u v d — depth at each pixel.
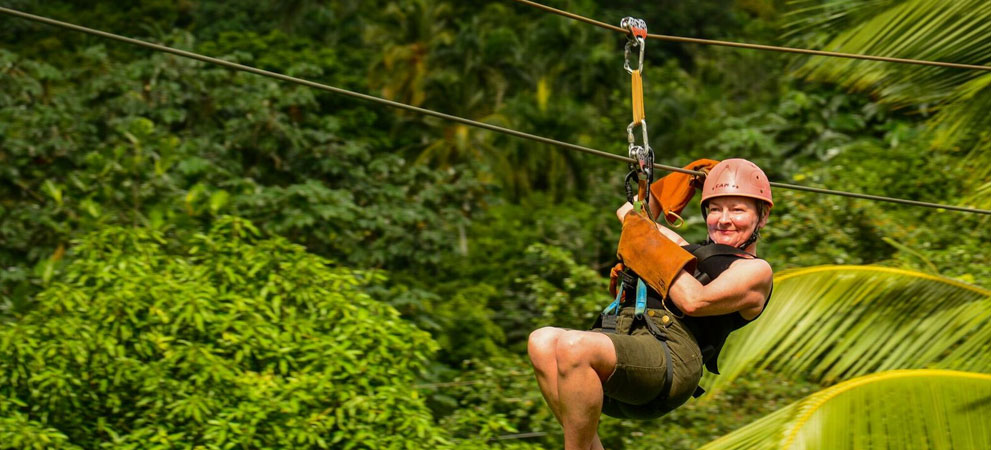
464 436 13.54
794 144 24.47
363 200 21.33
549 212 28.55
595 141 36.59
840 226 16.09
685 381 5.54
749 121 27.56
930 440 8.63
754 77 44.12
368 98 6.19
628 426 14.41
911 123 22.80
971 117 10.85
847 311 10.04
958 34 10.44
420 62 38.06
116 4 39.38
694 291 5.45
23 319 10.94
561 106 37.34
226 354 11.23
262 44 32.38
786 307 10.22
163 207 15.60
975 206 10.88
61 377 9.92
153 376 10.21
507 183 34.31
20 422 9.60
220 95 22.25
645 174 6.30
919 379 8.96
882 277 10.13
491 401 14.48
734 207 5.93
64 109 19.86
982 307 9.70
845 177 18.41
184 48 24.02
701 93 42.28
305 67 28.30
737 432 9.02
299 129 22.08
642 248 5.69
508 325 20.86
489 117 36.22
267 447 10.20
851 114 23.97
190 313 10.64
